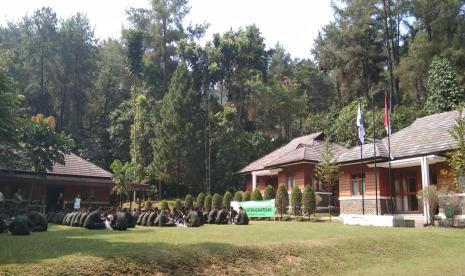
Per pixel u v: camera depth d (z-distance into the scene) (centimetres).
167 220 2039
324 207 3169
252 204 2858
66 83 5603
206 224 2206
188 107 4334
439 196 2091
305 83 6875
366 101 4709
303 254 1218
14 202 2383
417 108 4275
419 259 1302
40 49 5447
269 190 3039
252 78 5147
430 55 4294
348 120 4253
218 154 4566
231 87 5341
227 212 2312
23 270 831
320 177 2831
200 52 5125
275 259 1156
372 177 2647
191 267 1014
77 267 884
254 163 4231
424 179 2308
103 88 6172
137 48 5472
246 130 5347
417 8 4650
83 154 5059
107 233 1574
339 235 1517
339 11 5241
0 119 1847
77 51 5628
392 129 3944
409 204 2622
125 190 3462
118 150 5159
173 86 4403
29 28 5494
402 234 1591
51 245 1144
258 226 2017
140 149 4734
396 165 2525
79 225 2006
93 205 3388
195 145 4300
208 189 4431
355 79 5372
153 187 4522
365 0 5000
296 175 3266
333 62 5362
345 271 1155
